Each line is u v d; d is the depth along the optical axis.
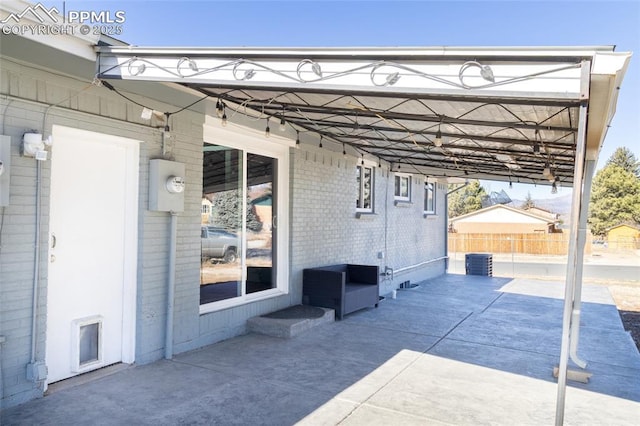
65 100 4.28
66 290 4.55
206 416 3.88
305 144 8.04
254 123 6.66
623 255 31.23
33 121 4.02
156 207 5.11
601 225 46.69
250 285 7.12
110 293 5.00
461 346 6.31
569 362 5.73
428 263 14.23
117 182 5.05
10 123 3.85
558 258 30.16
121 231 5.10
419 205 13.45
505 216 46.47
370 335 6.75
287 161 7.75
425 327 7.38
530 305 9.56
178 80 3.85
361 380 4.86
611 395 4.66
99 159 4.86
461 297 10.49
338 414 4.00
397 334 6.87
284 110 6.12
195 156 5.79
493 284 12.85
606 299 10.98
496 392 4.64
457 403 4.33
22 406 3.94
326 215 8.70
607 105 3.27
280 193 7.73
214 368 5.11
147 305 5.18
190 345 5.77
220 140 6.49
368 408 4.15
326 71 3.46
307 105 5.71
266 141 7.25
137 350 5.13
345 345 6.19
